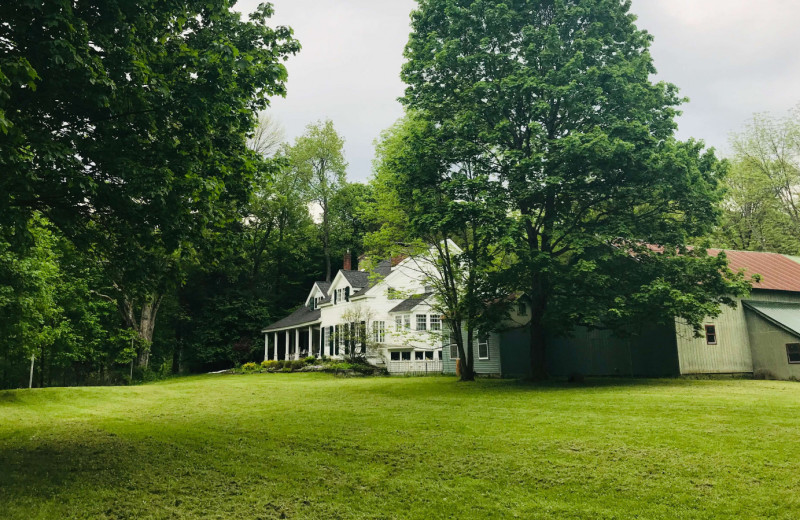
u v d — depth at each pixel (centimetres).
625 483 769
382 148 2714
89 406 1866
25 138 811
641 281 1980
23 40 805
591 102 1930
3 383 3472
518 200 2011
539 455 919
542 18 2216
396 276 3975
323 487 804
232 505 732
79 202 947
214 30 1115
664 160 1814
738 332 2573
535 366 2270
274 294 5722
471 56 2067
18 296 1741
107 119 933
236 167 1129
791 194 4425
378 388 2225
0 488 788
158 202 881
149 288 1145
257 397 2066
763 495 697
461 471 856
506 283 2094
